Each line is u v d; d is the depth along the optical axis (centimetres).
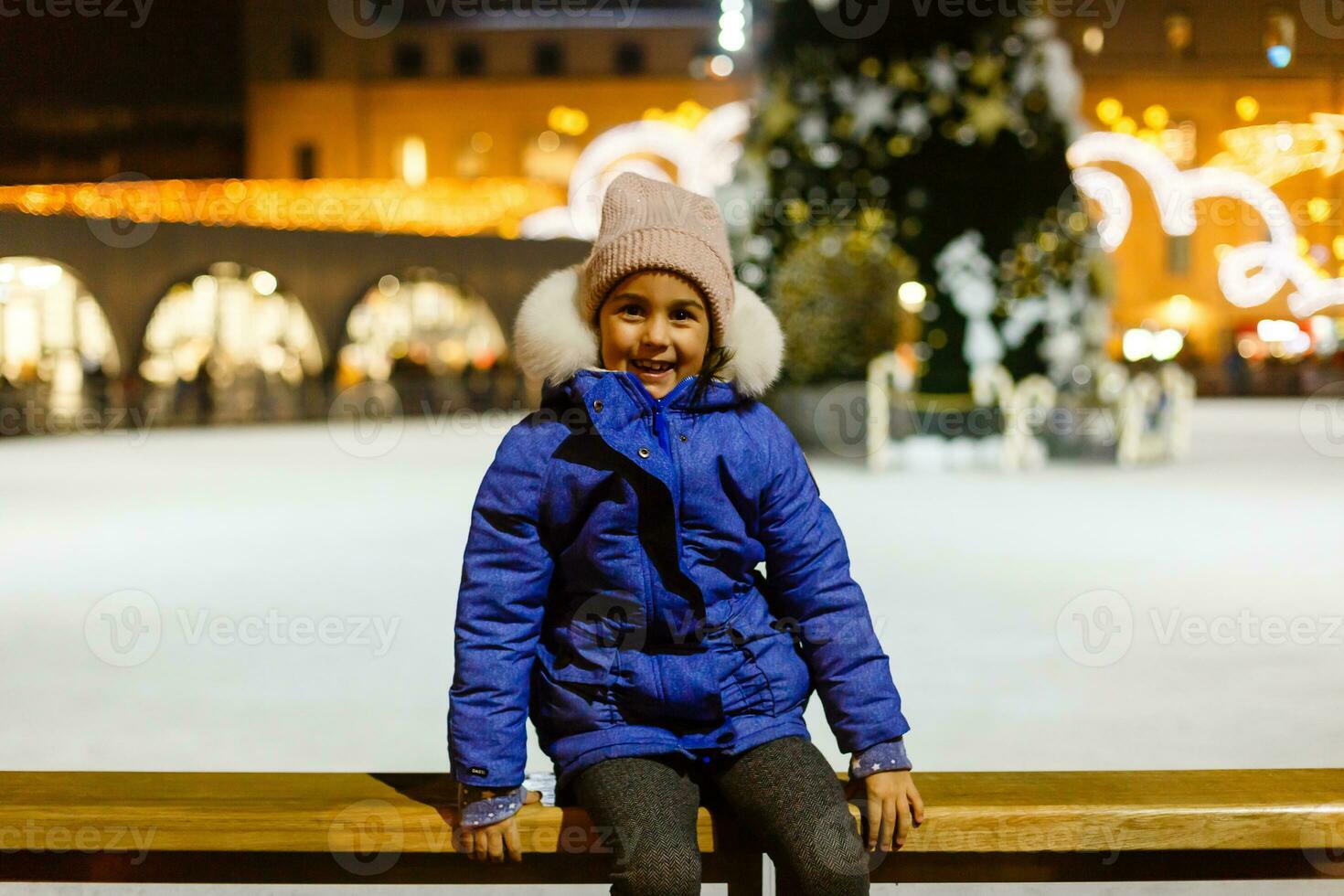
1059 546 808
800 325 1372
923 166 1321
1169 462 1448
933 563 734
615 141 3378
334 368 2580
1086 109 3416
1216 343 3516
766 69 1359
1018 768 349
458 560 769
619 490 192
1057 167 1325
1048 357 1356
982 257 1332
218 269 2450
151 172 2952
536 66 4000
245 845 197
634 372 202
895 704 196
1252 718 408
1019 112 1316
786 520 201
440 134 4022
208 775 219
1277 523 930
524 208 3725
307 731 396
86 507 1080
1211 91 3388
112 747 377
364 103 3997
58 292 2327
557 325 197
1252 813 201
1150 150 3306
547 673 197
